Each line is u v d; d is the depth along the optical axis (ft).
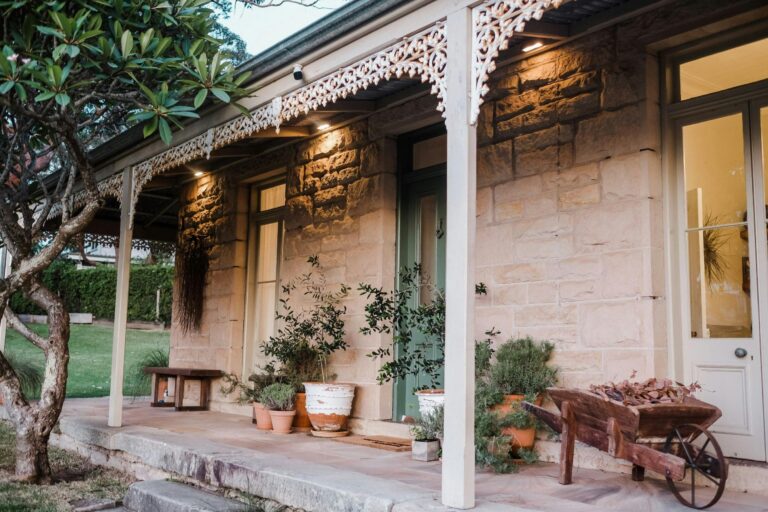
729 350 13.87
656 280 14.57
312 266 23.47
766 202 13.58
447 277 11.69
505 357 16.12
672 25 14.48
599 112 15.78
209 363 28.17
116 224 36.42
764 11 13.28
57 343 18.04
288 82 16.11
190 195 30.71
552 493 12.23
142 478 18.33
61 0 14.70
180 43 16.74
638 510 11.05
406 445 17.75
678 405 11.75
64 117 16.37
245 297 27.61
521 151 17.31
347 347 21.65
